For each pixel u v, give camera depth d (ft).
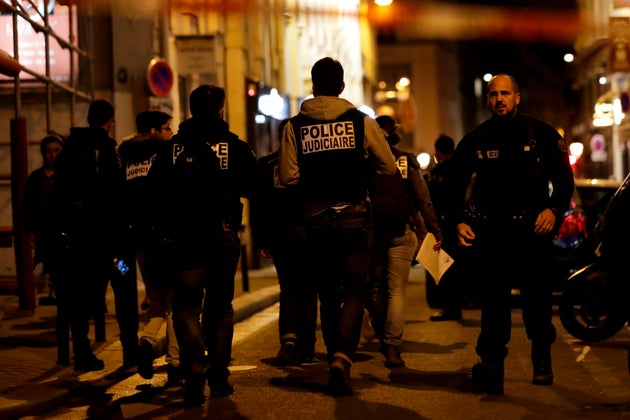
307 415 25.64
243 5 96.32
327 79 28.19
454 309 47.57
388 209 33.40
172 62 77.20
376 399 27.53
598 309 37.91
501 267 27.66
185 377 27.12
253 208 34.99
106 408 27.63
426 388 29.14
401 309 33.42
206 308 28.66
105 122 33.06
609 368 32.65
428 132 270.05
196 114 28.07
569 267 49.62
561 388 28.81
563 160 27.58
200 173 27.43
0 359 34.60
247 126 95.61
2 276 59.21
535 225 27.43
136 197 30.42
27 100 63.82
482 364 27.96
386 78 270.67
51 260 32.71
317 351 37.91
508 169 27.61
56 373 32.12
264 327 46.96
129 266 32.60
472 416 25.09
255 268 92.32
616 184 51.24
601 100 153.79
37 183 41.78
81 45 65.82
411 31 264.72
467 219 28.14
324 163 27.76
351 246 27.94
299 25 132.05
